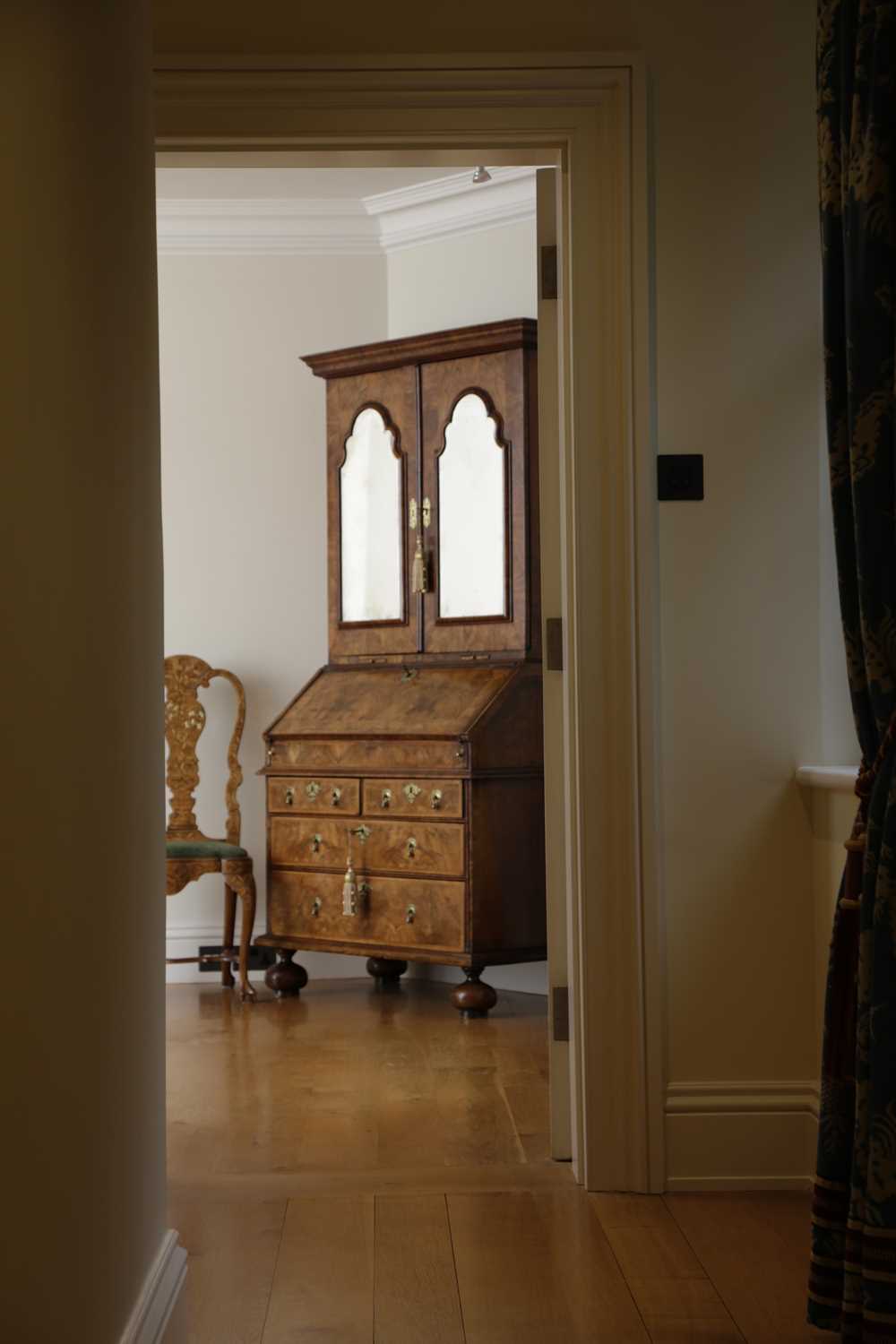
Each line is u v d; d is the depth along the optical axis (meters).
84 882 1.61
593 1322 2.33
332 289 5.97
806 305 3.09
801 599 3.10
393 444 5.50
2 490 1.31
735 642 3.09
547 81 3.01
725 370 3.08
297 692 5.92
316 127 3.03
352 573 5.65
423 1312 2.39
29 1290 1.37
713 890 3.08
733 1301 2.42
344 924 5.25
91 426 1.68
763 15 3.08
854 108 2.28
